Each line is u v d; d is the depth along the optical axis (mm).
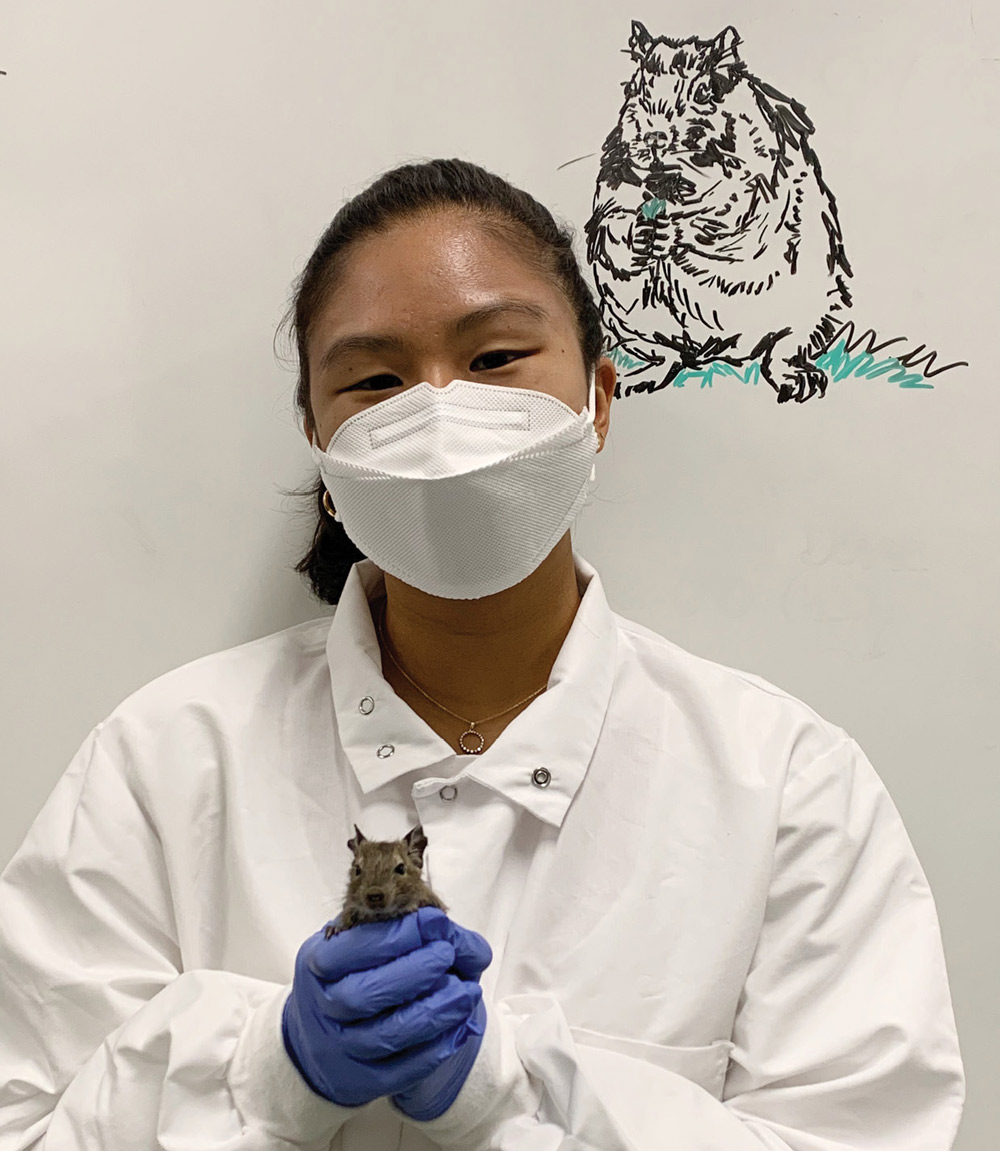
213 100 1680
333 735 1356
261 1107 1057
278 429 1677
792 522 1659
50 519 1664
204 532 1674
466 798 1250
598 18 1684
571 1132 1038
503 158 1685
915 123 1671
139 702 1371
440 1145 1120
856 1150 1113
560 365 1240
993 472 1650
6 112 1662
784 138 1664
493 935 1210
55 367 1660
